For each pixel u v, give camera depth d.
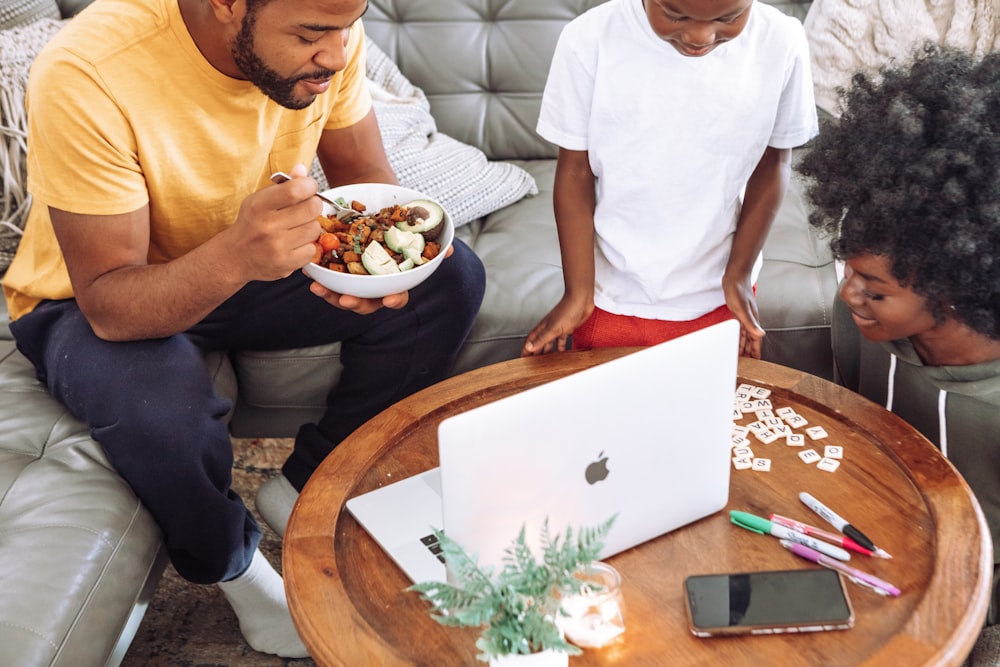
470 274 1.65
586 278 1.51
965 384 1.24
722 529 1.07
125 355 1.38
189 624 1.67
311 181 1.21
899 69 1.23
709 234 1.50
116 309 1.34
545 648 0.84
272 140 1.51
